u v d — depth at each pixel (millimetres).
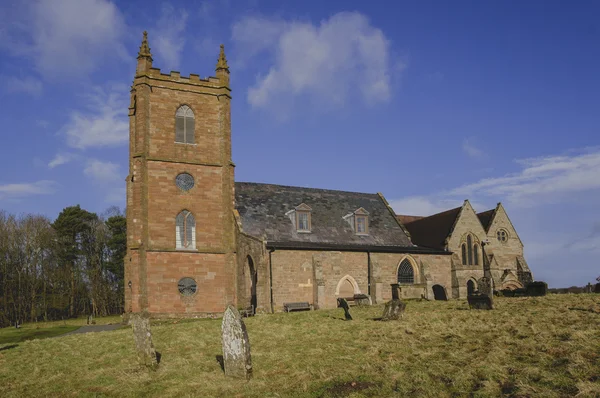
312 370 17453
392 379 15461
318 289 43125
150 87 43531
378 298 46312
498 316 24625
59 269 80562
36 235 78812
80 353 25000
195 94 45250
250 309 41562
